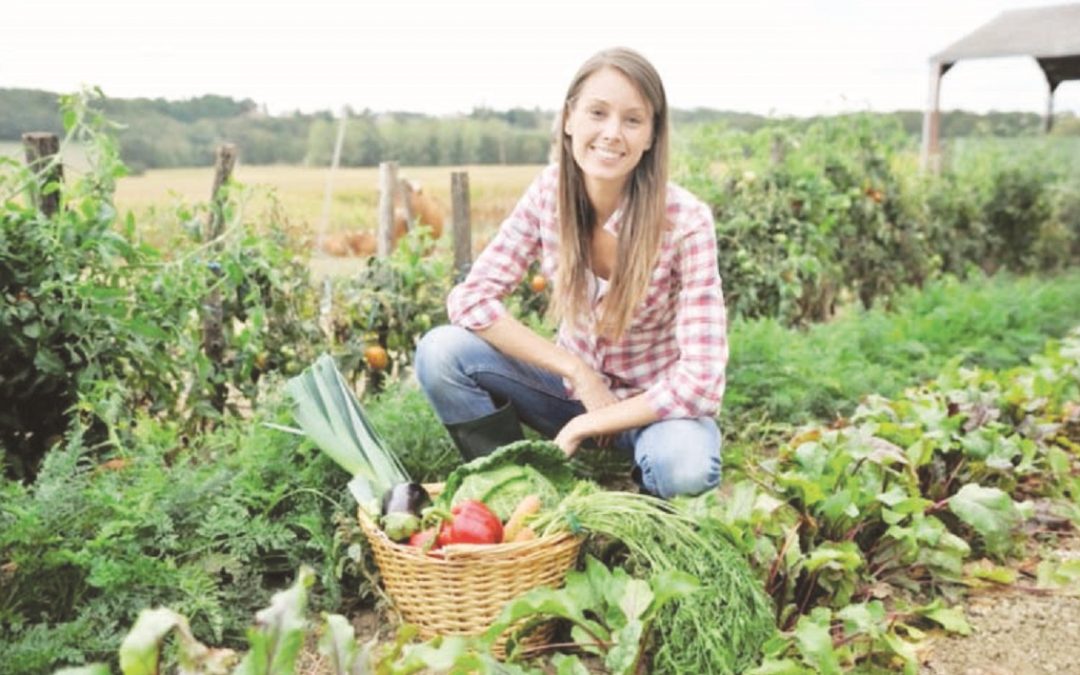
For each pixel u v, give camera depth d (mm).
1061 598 3078
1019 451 3650
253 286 3986
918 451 3428
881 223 7711
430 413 3656
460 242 5152
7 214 3396
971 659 2717
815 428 4078
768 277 6363
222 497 2914
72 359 3383
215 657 1630
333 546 2863
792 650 2559
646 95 2832
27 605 2568
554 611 2371
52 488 2623
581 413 3469
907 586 3070
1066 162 10781
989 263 9789
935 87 11258
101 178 3580
